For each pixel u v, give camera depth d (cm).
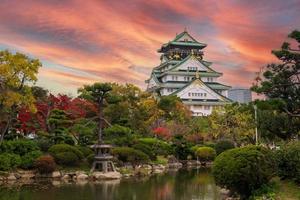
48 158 5119
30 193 3775
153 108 9619
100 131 5978
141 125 8750
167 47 16800
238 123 7862
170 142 8694
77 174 5197
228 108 8656
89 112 6988
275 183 2981
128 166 6084
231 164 2894
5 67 5025
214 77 15550
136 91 8956
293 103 3350
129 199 3453
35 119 6856
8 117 5559
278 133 3662
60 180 4919
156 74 15938
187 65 15262
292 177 3019
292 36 3219
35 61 5328
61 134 6000
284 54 3250
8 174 4888
